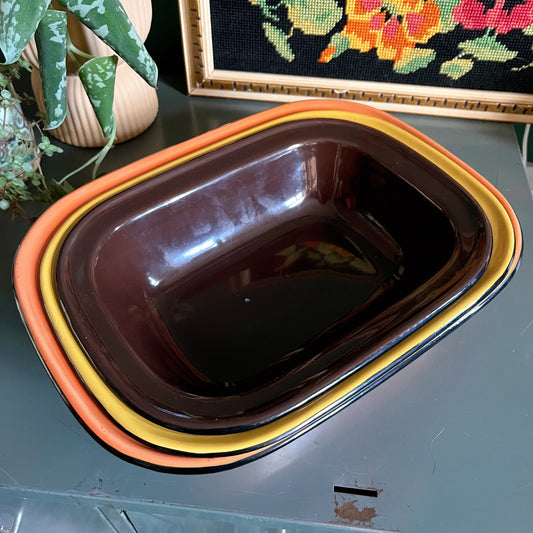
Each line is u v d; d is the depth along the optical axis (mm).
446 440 446
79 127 629
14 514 588
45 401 467
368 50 661
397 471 431
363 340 413
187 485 426
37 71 613
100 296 437
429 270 488
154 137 685
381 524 407
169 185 491
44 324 400
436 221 488
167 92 755
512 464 435
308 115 562
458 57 651
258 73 708
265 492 422
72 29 504
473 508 414
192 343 492
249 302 525
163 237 506
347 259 559
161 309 514
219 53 692
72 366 378
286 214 580
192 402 367
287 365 472
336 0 616
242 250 560
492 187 486
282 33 657
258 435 344
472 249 440
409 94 694
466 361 493
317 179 574
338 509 414
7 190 531
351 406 464
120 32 415
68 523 603
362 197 567
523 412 463
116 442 347
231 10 642
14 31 367
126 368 381
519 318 523
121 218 465
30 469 432
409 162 510
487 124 712
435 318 395
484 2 595
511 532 403
